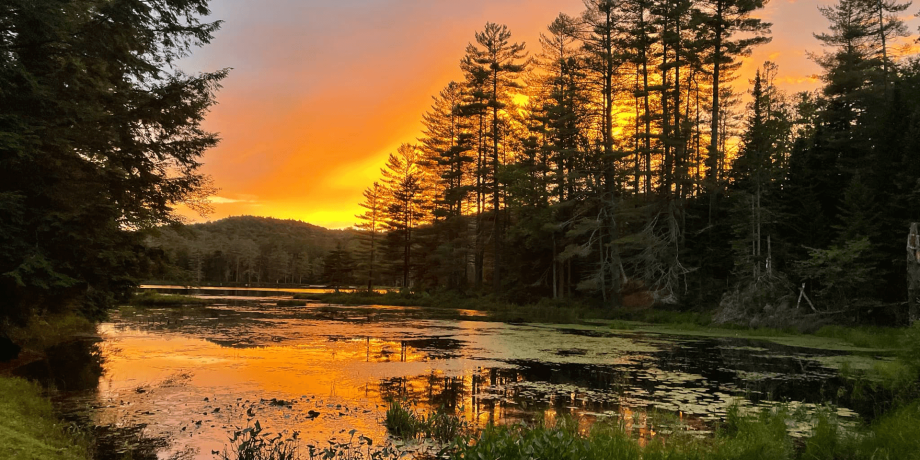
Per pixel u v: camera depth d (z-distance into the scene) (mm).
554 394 11000
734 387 11859
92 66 13172
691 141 46938
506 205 51750
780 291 26516
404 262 72688
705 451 6672
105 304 16125
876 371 12656
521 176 42594
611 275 36188
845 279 23078
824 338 22188
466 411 9508
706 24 36031
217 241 161000
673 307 32125
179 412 9117
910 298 18078
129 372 12984
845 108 39938
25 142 10281
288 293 77688
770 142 31547
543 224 40156
